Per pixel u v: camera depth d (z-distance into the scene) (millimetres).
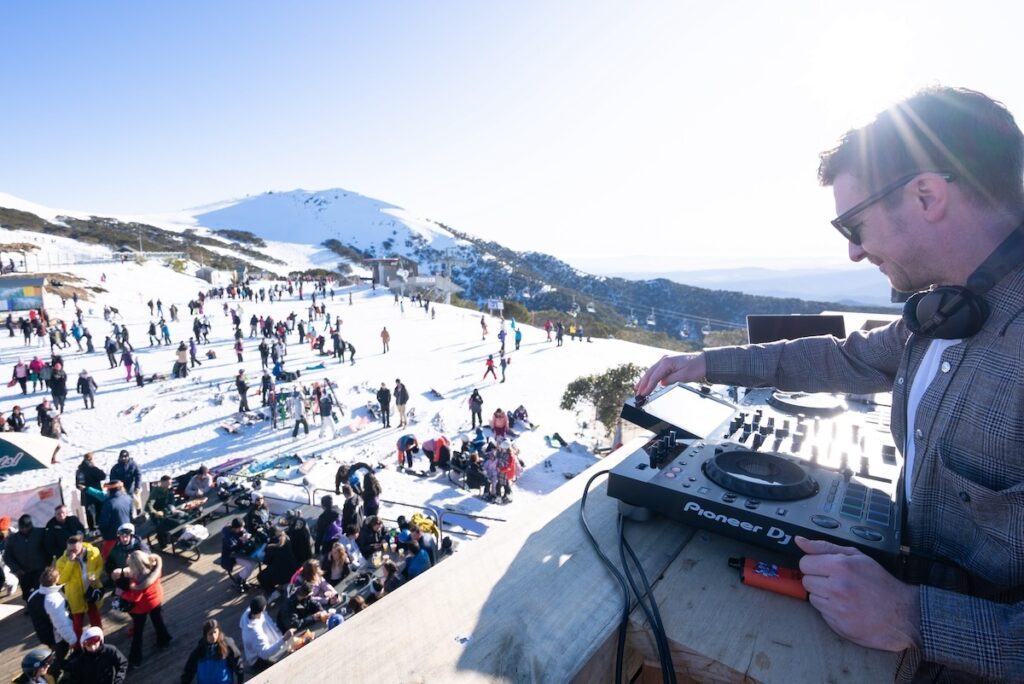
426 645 863
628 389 18266
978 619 712
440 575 1063
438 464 13031
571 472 14047
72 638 5625
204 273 56938
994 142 790
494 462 11812
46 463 9648
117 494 7504
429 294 55094
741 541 1084
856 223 941
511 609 955
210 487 9727
